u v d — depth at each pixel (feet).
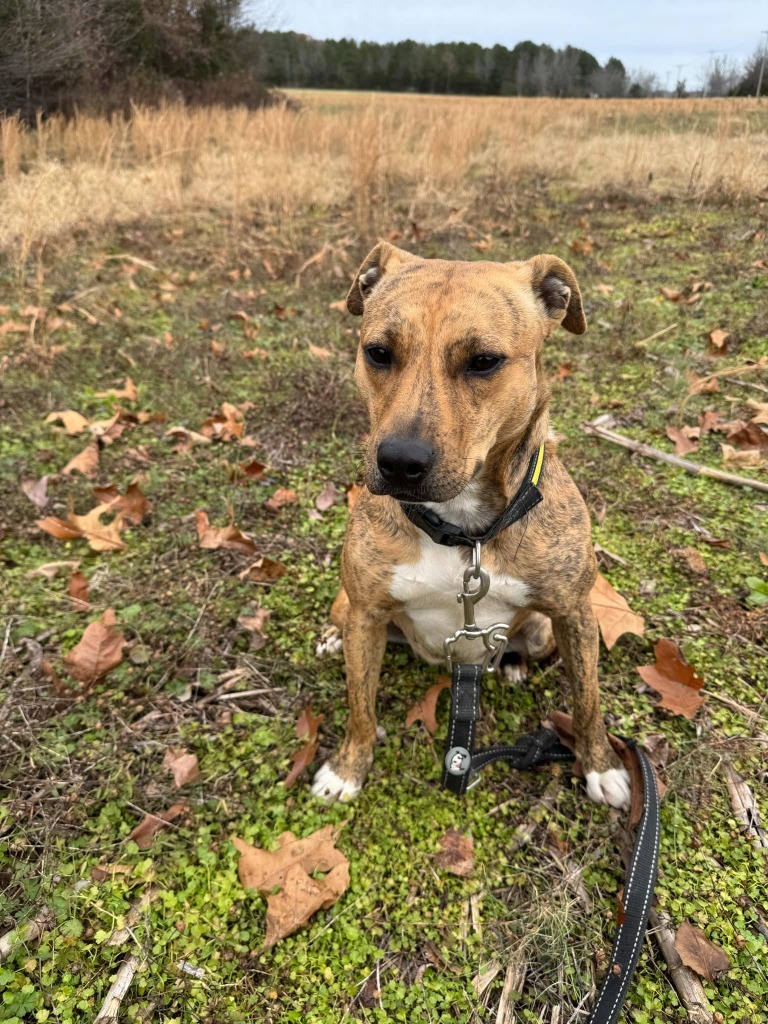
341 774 2.35
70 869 2.05
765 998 1.81
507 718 2.61
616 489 3.67
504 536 2.16
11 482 3.65
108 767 2.34
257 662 2.78
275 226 8.50
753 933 1.93
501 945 1.93
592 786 2.29
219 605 3.00
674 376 4.55
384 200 9.02
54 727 2.46
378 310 2.12
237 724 2.54
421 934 1.97
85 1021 1.77
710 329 5.23
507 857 2.15
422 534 2.16
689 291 5.93
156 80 17.56
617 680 2.69
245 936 1.94
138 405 4.47
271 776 2.37
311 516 3.56
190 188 9.79
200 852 2.13
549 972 1.87
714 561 3.18
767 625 2.84
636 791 2.23
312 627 2.97
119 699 2.59
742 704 2.55
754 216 7.96
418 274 2.17
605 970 1.87
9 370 4.68
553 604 2.23
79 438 4.09
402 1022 1.79
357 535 2.24
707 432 4.07
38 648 2.77
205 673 2.71
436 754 2.49
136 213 8.78
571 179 11.18
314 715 2.59
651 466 3.84
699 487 3.65
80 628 2.88
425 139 11.73
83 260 6.98
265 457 4.00
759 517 3.40
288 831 2.19
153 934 1.94
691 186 9.22
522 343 2.07
